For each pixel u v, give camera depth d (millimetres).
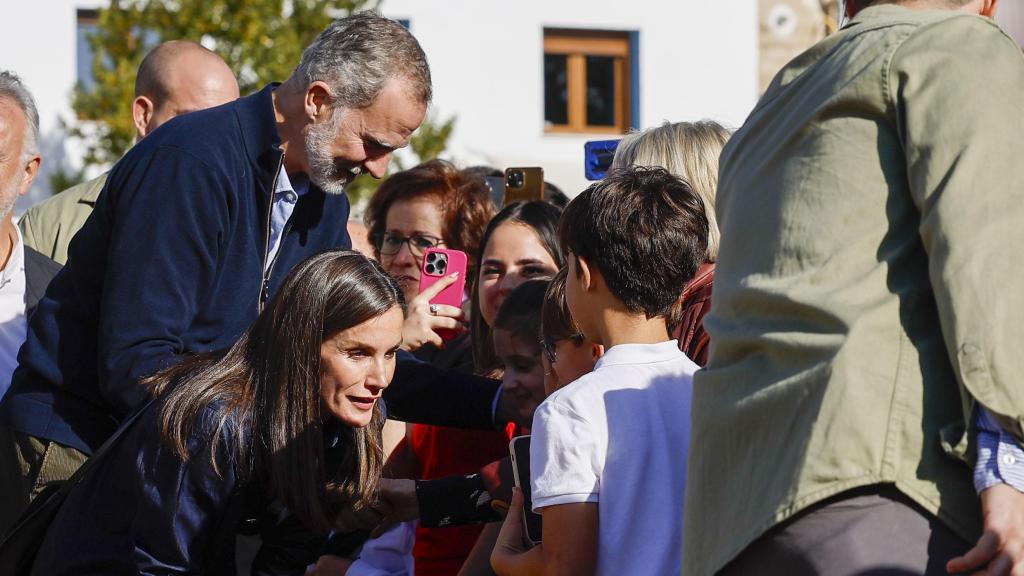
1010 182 1562
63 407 2887
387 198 3850
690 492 1811
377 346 2449
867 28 1753
